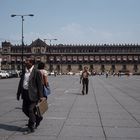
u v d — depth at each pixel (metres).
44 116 15.88
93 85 51.19
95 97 27.55
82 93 30.61
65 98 26.42
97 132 11.98
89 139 10.84
